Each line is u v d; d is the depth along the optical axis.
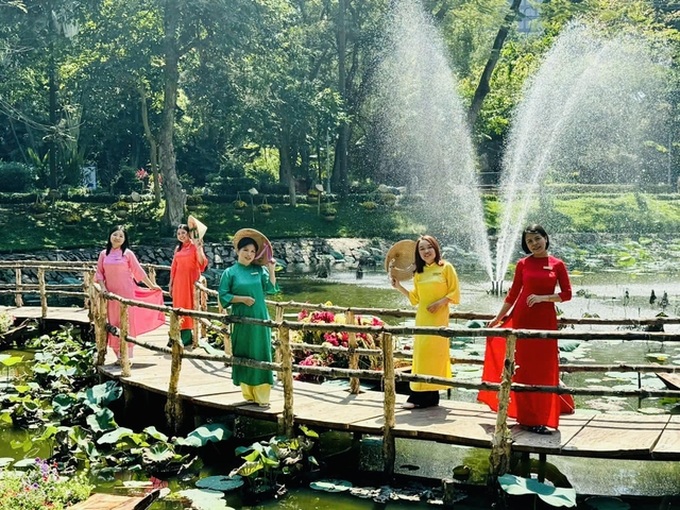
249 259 7.18
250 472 6.12
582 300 16.80
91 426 7.20
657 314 14.61
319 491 6.23
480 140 38.41
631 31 35.34
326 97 33.03
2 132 40.50
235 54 29.48
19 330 12.56
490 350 6.67
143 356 9.56
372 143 39.44
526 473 6.62
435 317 6.87
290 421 6.75
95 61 28.81
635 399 8.91
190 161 41.41
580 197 37.28
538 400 6.23
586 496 6.11
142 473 6.69
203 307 10.79
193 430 7.50
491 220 33.94
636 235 33.25
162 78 29.69
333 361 9.43
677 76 35.88
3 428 8.05
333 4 37.00
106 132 33.97
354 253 31.16
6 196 30.91
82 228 29.48
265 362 6.92
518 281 6.54
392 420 6.36
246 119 31.30
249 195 35.41
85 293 13.52
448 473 6.69
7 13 28.09
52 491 5.45
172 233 29.66
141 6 28.33
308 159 40.91
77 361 9.79
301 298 18.95
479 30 37.56
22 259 25.44
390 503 5.99
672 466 6.86
